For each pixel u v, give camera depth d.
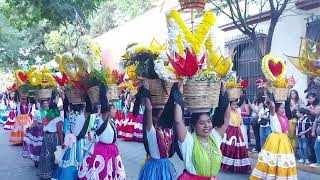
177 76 3.77
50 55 24.17
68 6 11.36
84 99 6.37
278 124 7.24
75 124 6.59
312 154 9.15
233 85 8.60
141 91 4.68
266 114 10.14
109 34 23.61
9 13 13.24
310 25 11.55
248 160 8.96
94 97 5.91
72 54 6.28
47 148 8.33
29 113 14.32
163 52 3.94
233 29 14.31
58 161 6.77
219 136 4.01
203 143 3.87
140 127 13.87
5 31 22.94
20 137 14.13
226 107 4.02
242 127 10.74
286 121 7.36
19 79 9.86
